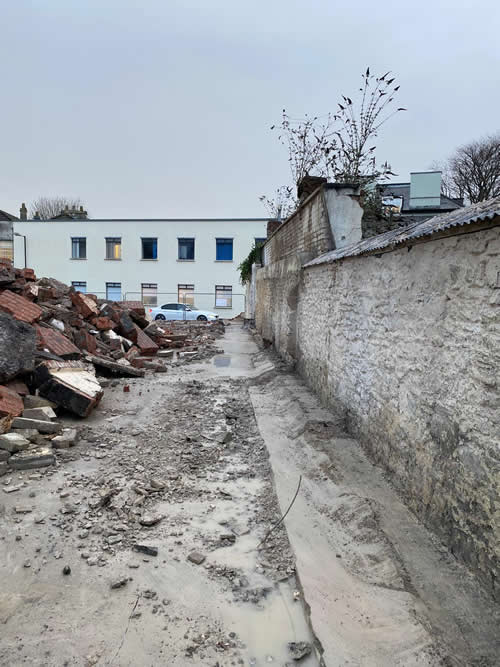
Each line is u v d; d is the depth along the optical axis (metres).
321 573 2.88
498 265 2.45
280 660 2.29
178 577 2.91
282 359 10.57
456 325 2.89
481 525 2.52
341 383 5.70
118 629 2.46
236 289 31.77
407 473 3.54
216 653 2.32
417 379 3.44
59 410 6.26
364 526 3.25
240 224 31.30
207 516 3.69
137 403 7.19
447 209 16.23
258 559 3.12
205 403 7.34
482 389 2.56
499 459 2.37
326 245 7.61
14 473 4.37
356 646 2.25
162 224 31.41
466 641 2.15
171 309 27.75
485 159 27.59
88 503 3.81
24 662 2.23
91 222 31.55
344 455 4.52
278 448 5.12
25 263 32.16
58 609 2.60
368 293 4.71
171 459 4.90
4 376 5.51
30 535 3.32
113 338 10.65
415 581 2.60
